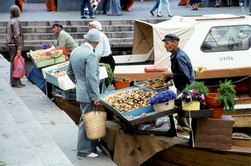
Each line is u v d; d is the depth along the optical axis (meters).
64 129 10.95
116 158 9.39
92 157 9.45
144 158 9.14
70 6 25.86
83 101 9.20
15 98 12.85
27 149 8.82
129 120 8.62
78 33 21.25
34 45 20.14
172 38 10.06
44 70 13.23
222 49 13.49
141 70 13.16
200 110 8.48
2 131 9.83
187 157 8.91
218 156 8.67
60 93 12.56
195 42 13.38
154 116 8.70
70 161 8.82
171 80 11.70
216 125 8.61
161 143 9.00
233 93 8.62
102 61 12.90
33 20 21.25
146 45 15.19
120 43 20.81
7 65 17.17
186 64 10.02
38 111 12.18
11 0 24.88
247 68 13.43
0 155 8.48
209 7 28.00
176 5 28.83
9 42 14.05
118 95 9.71
